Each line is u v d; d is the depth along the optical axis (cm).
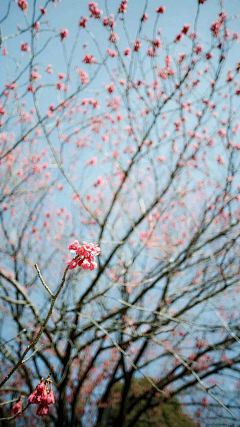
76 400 204
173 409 263
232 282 164
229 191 181
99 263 186
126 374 213
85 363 246
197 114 195
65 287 198
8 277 170
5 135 189
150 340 163
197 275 204
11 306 198
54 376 202
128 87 175
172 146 194
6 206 199
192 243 177
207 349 193
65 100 167
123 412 209
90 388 247
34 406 209
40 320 175
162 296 204
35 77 170
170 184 186
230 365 184
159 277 181
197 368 200
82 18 153
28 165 213
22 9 142
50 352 239
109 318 196
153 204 185
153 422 226
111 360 249
